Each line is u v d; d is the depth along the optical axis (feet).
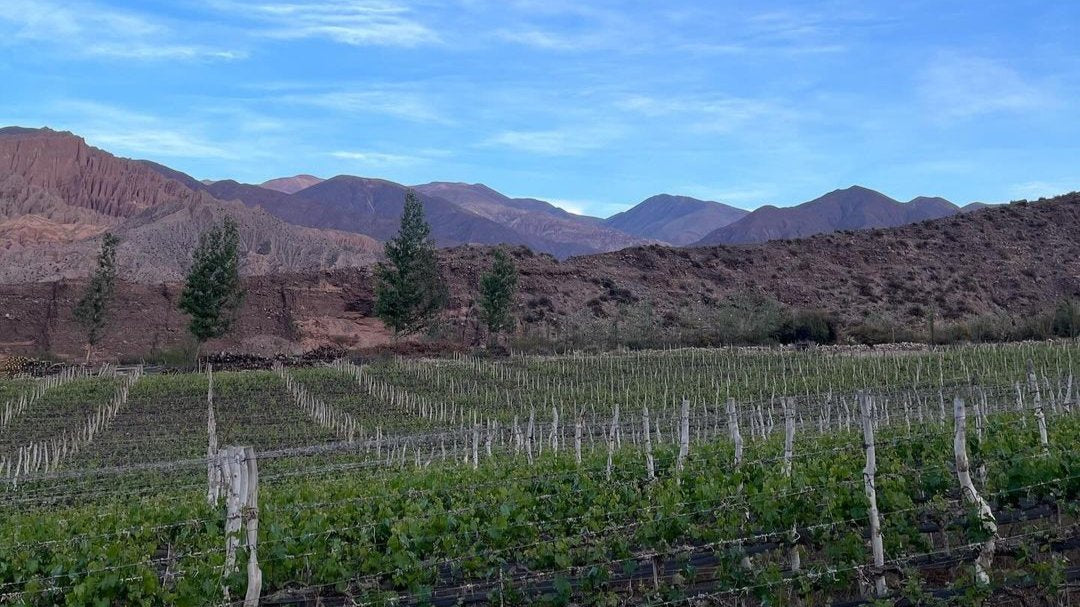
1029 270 303.89
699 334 221.46
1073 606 33.88
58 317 239.09
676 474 41.29
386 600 31.35
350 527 35.50
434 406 136.46
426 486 44.98
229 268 197.98
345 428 116.88
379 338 239.30
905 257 312.91
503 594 32.78
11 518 54.80
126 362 208.13
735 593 33.22
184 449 106.93
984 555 32.83
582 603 33.63
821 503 35.55
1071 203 357.61
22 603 30.17
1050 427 51.60
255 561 28.91
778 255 310.65
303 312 246.47
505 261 212.84
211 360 197.67
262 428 121.08
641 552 36.29
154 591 30.30
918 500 38.06
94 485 82.48
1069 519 39.27
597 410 131.64
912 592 32.01
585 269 283.59
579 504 40.27
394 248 205.57
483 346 219.61
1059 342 182.80
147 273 452.76
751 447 53.93
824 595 34.94
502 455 78.84
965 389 119.65
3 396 145.28
